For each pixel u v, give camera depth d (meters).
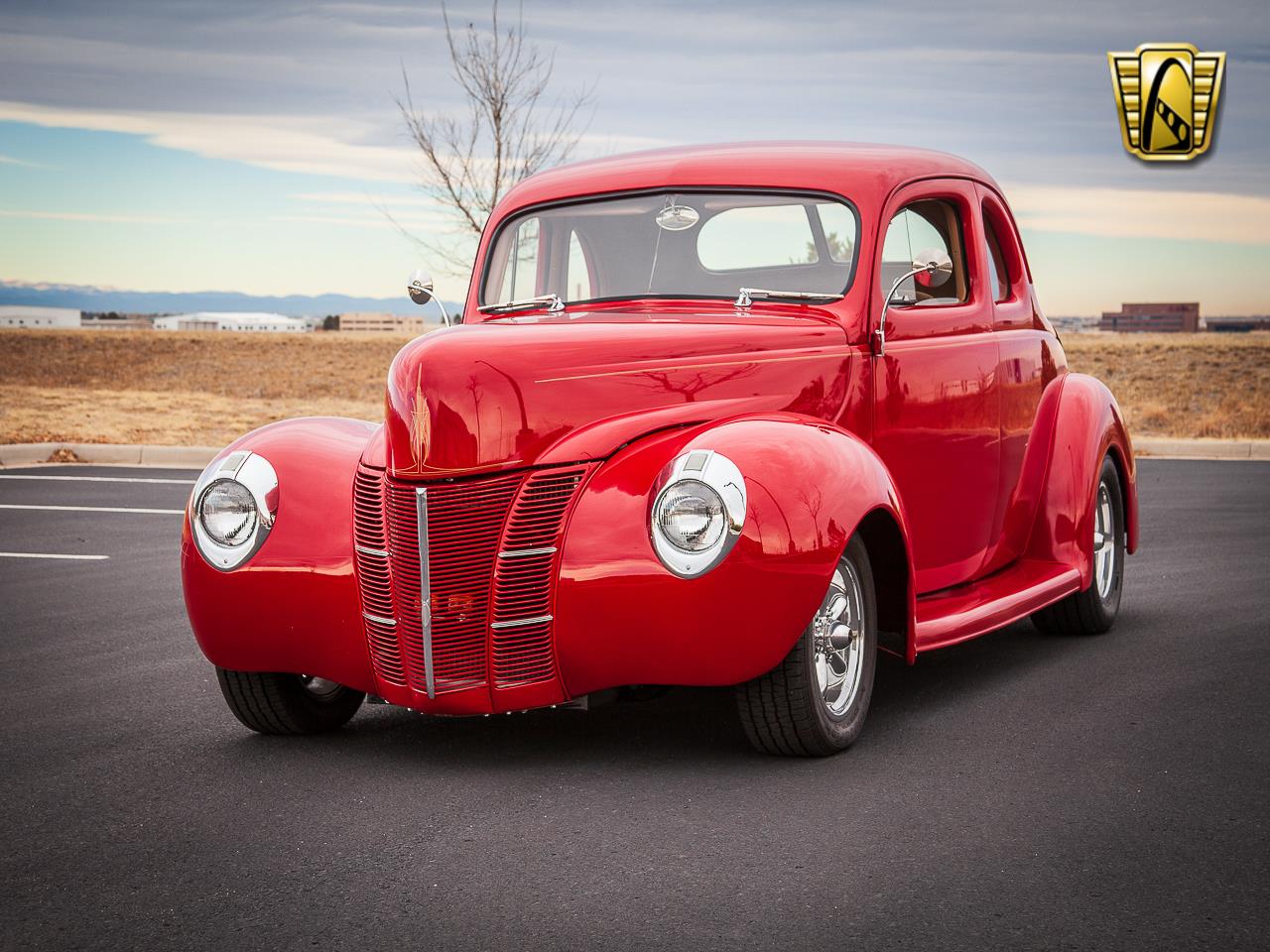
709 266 5.15
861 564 4.43
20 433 16.73
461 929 3.02
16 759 4.47
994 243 6.05
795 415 4.41
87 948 2.97
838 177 5.10
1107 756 4.31
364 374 43.78
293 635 4.40
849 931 2.97
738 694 4.18
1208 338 56.59
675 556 3.96
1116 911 3.07
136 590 7.59
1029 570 5.99
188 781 4.20
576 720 4.86
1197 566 8.02
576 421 4.21
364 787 4.11
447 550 4.16
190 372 44.44
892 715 4.87
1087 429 6.20
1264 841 3.52
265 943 2.97
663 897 3.18
